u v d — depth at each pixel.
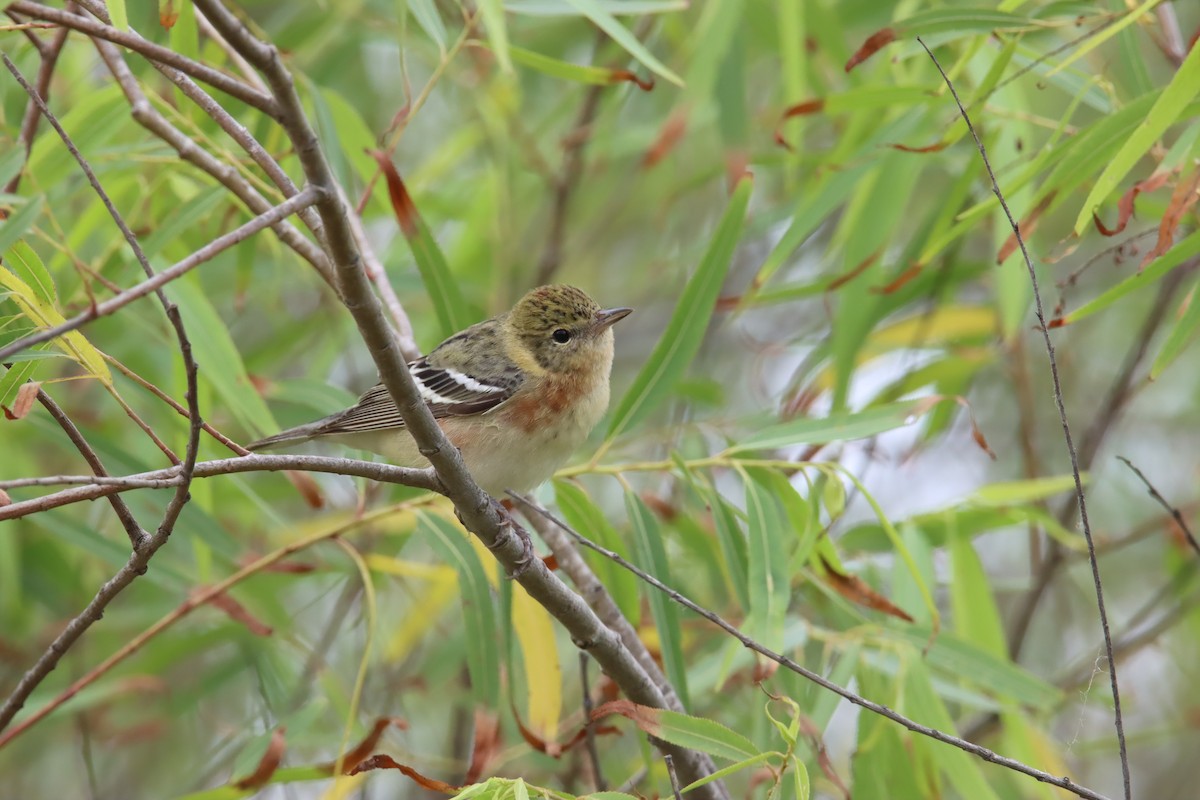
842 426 9.76
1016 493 11.15
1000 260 8.77
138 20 10.72
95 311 5.33
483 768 8.91
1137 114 8.65
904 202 11.34
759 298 12.12
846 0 13.14
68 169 10.04
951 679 11.65
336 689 12.11
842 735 13.84
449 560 9.69
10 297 7.19
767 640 8.70
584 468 10.05
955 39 10.01
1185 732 14.12
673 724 7.33
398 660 13.82
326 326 14.41
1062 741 15.10
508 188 15.09
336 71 13.84
